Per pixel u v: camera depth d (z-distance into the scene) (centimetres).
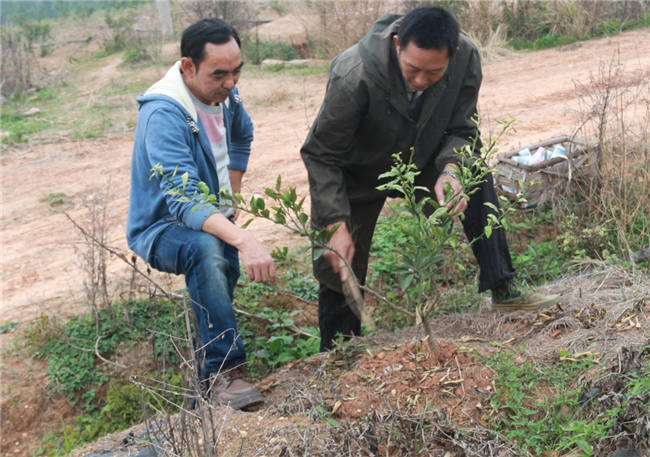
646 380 272
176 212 340
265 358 493
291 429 302
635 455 257
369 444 280
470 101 374
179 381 479
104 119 1140
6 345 532
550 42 1240
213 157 373
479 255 381
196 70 351
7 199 842
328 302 411
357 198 397
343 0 1279
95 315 529
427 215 390
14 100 1313
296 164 838
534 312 383
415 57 311
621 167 553
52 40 1922
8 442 482
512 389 303
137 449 314
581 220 554
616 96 643
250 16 1658
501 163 599
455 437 278
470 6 1281
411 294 335
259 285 547
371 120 361
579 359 323
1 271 655
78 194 836
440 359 325
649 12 1298
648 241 521
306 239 614
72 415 495
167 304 535
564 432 280
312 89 1180
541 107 896
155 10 1952
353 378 325
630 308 361
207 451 271
